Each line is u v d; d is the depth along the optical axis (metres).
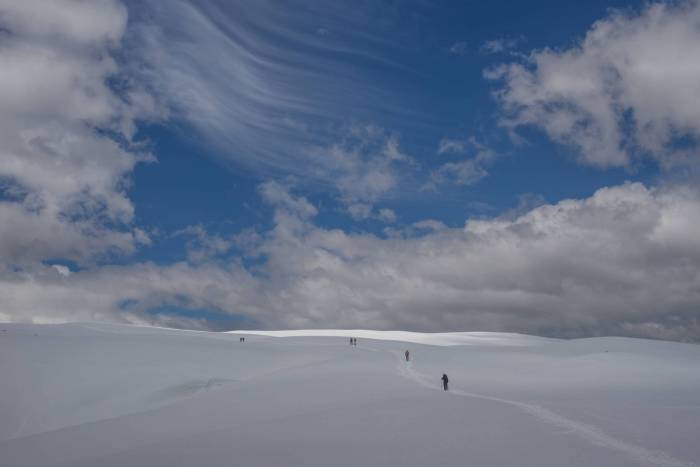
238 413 34.19
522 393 34.62
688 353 70.38
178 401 43.16
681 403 28.39
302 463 19.50
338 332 136.88
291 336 117.31
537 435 20.70
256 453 21.81
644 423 22.44
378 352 74.06
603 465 16.56
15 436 41.84
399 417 26.17
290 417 29.11
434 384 41.84
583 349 76.38
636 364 55.75
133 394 49.59
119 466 22.69
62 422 44.19
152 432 31.91
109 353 65.38
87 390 50.25
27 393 48.94
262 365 64.06
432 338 128.62
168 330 115.00
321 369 52.69
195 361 63.78
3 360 57.75
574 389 37.28
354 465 18.58
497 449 19.02
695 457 17.17
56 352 63.50
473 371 52.12
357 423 25.61
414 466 17.78
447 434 21.86
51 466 25.48
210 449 23.67
